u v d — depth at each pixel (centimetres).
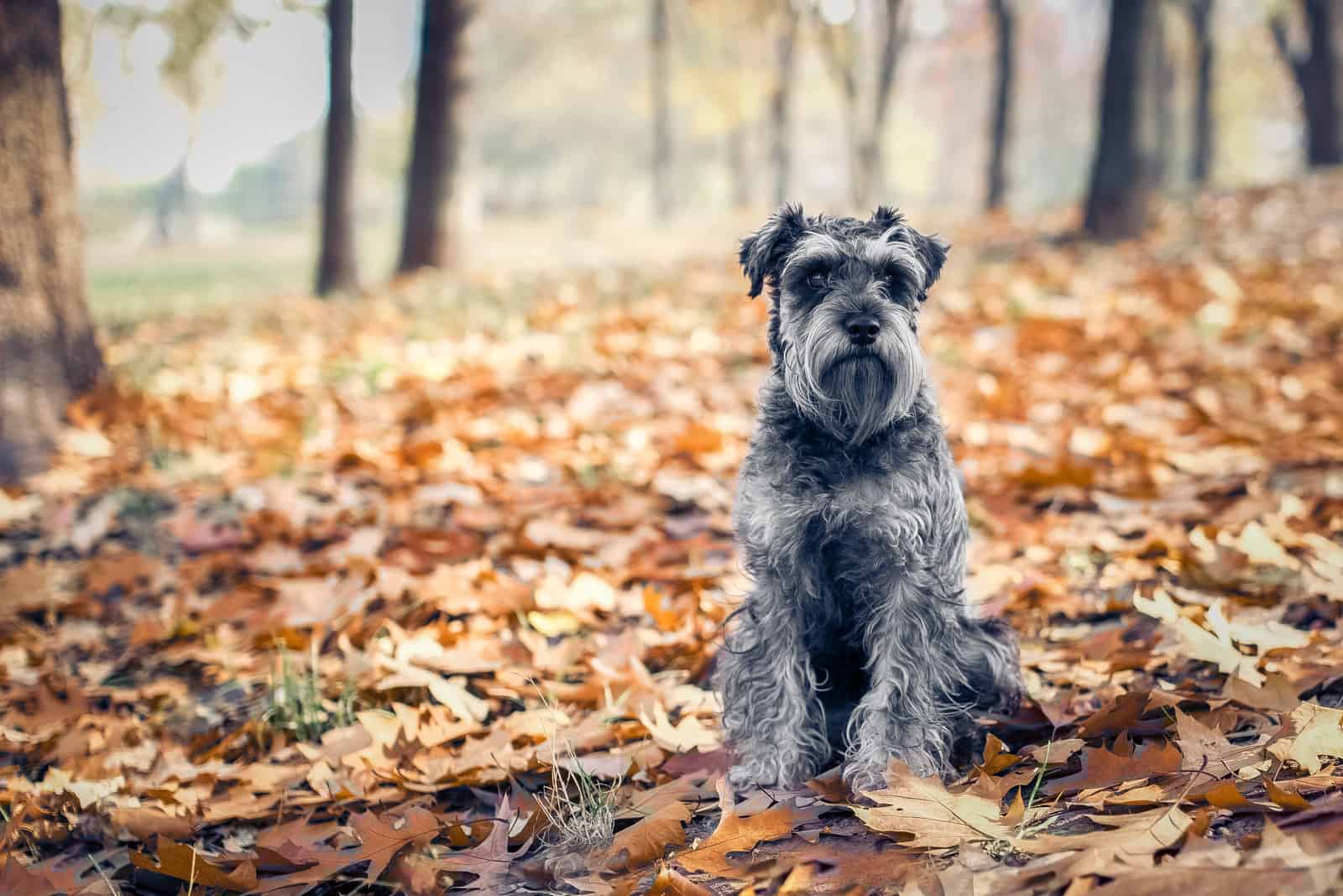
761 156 5444
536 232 3747
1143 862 243
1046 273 1345
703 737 395
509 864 317
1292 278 1180
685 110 5759
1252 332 949
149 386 980
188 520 670
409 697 456
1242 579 465
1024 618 484
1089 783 311
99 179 6362
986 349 988
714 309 1262
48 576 599
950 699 370
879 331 365
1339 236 1456
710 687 457
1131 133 1658
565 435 803
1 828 371
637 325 1151
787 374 384
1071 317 1050
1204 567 479
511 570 589
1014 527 582
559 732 409
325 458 787
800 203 436
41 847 372
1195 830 254
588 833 326
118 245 4812
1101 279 1266
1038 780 302
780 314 409
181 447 815
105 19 1227
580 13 5678
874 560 366
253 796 387
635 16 5491
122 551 650
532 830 328
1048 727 372
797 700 374
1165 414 764
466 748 391
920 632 361
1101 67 1688
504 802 338
